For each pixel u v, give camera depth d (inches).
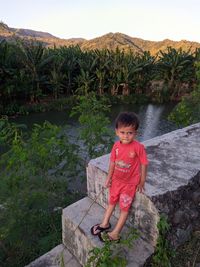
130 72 1258.0
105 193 125.0
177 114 348.5
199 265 106.5
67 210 129.5
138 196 110.7
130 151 101.7
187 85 1438.2
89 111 227.0
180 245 114.7
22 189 174.2
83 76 1170.0
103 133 217.6
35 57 1063.6
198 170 124.8
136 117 99.5
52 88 1144.8
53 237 167.6
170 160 133.1
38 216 177.5
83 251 118.7
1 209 167.6
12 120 916.6
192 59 1342.3
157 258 103.3
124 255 105.7
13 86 965.8
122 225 106.7
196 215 121.3
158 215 105.5
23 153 176.6
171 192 110.6
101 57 1262.3
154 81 1453.0
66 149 199.2
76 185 239.8
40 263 129.3
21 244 170.1
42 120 919.0
